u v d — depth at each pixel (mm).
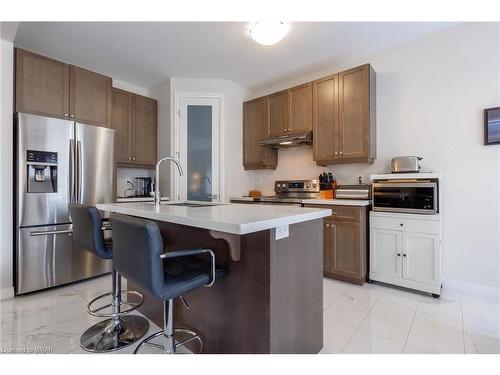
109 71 3617
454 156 2611
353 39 2838
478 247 2480
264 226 1093
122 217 1245
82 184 2791
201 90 3887
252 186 4367
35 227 2477
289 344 1344
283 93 3689
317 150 3314
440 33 2688
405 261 2541
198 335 1592
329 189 3350
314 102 3346
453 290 2578
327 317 2045
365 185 2945
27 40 2793
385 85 3049
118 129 3609
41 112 2592
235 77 3859
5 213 2334
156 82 4016
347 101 3055
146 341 1538
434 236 2395
